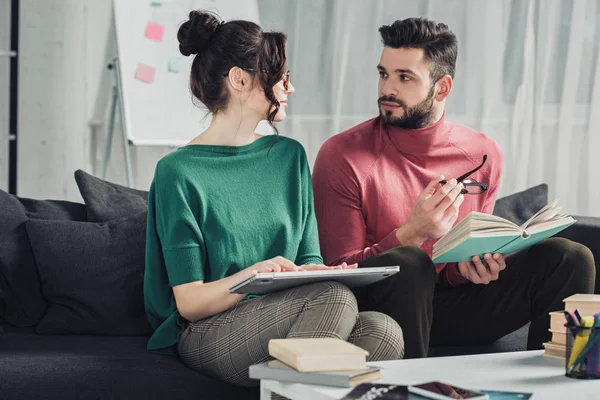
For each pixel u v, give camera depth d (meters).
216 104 2.21
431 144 2.56
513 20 4.17
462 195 2.32
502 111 4.20
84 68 4.32
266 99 2.21
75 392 1.97
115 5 4.07
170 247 2.09
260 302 1.97
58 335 2.37
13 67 4.06
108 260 2.42
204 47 2.22
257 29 2.21
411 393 1.50
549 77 4.14
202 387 2.04
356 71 4.25
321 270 1.91
